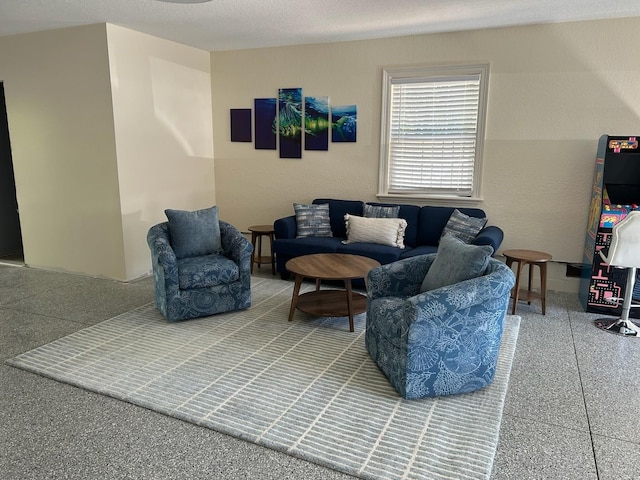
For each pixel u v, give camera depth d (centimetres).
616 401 249
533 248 455
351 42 489
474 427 224
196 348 313
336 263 366
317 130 521
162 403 244
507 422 230
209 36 473
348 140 509
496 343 253
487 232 411
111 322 360
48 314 377
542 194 444
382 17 398
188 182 544
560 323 364
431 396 250
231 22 417
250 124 554
